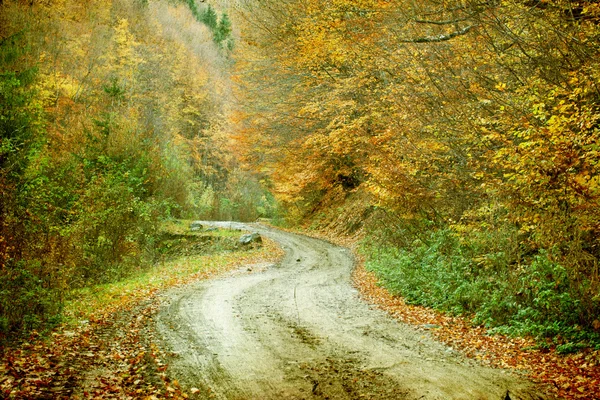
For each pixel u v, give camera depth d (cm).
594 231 757
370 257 1933
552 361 702
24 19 3081
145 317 1003
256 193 5672
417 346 800
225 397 579
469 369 679
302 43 2016
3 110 1525
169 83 5591
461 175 1378
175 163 3544
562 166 702
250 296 1261
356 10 1542
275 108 2925
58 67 3484
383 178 1501
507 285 959
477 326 918
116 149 2638
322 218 3369
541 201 786
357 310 1098
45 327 877
